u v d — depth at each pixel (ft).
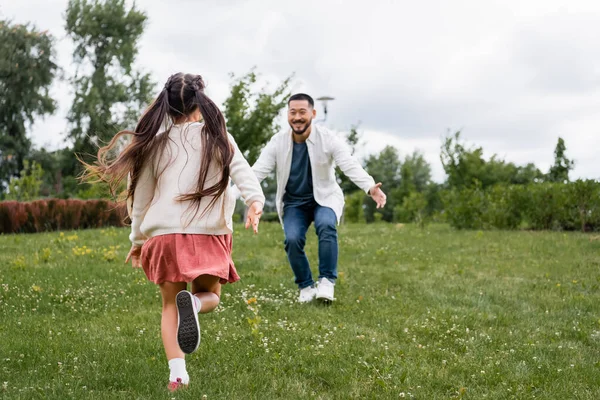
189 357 14.37
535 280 26.40
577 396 12.35
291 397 11.99
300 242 21.25
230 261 12.22
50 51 147.33
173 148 11.82
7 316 18.76
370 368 13.75
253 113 78.02
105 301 20.98
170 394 11.53
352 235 44.70
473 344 16.11
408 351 15.28
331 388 12.82
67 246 36.76
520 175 149.89
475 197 52.65
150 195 12.00
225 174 11.72
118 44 154.10
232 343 15.55
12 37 144.46
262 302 20.77
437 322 18.42
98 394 11.72
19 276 25.12
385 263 30.66
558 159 79.92
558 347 15.88
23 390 11.75
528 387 12.66
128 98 151.43
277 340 15.69
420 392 12.32
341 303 21.09
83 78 151.43
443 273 27.84
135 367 13.42
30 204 51.78
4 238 42.22
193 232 11.59
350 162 20.88
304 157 21.54
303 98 21.17
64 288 22.67
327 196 21.65
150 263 11.86
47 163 144.05
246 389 12.34
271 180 152.25
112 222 56.70
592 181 48.44
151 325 17.51
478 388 12.80
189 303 11.15
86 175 12.01
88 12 153.07
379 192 20.35
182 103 12.03
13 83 143.95
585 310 20.94
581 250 34.94
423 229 51.98
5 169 142.20
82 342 15.44
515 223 51.31
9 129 146.10
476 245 37.78
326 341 15.71
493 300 22.40
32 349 14.65
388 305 20.93
